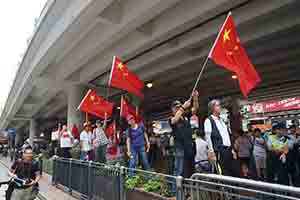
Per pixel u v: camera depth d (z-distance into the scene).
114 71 8.83
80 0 9.42
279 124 8.82
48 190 11.47
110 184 7.04
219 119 5.56
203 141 6.68
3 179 15.40
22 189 6.17
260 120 20.33
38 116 38.00
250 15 8.82
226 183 3.51
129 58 13.17
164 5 8.52
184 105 5.80
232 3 8.32
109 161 9.95
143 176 6.24
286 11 9.26
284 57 12.73
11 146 45.22
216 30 10.06
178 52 12.66
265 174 9.47
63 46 12.82
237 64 5.52
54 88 18.77
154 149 14.14
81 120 18.00
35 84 17.98
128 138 8.26
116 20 9.91
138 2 9.05
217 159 5.26
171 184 5.17
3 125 51.66
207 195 3.53
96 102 11.45
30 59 17.06
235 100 20.55
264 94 19.48
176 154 6.03
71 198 9.41
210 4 8.41
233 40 5.56
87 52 12.71
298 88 17.92
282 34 10.50
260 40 10.84
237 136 10.62
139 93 9.52
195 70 15.05
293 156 8.39
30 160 6.44
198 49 12.57
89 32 12.21
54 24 12.25
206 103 21.48
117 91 18.66
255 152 9.71
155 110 28.83
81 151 12.60
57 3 11.06
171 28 9.82
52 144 21.17
